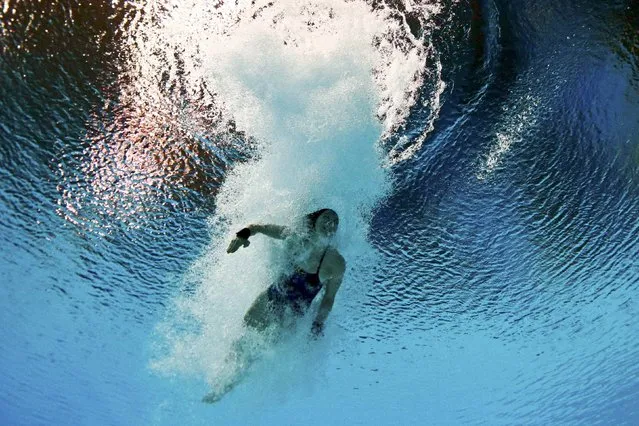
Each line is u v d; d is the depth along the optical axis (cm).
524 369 542
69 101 554
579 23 612
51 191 542
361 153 573
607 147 599
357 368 525
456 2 600
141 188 555
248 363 442
